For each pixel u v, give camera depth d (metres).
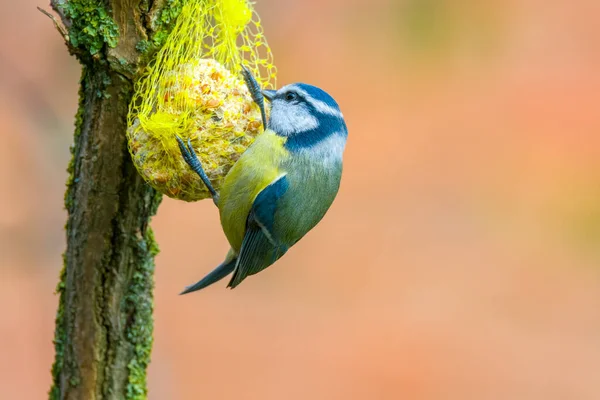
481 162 12.70
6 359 10.64
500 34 12.86
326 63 12.93
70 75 11.63
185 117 6.77
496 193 12.65
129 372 7.45
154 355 11.11
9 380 10.54
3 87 11.33
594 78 12.77
